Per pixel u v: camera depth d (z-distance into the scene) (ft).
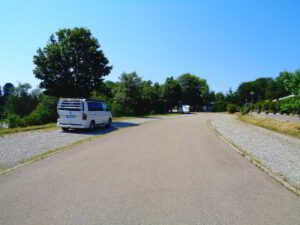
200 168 28.86
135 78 134.21
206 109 362.12
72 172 26.11
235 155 36.65
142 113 153.58
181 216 16.76
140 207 17.98
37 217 16.17
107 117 70.28
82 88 92.12
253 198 20.20
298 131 62.03
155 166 29.25
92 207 17.80
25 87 247.09
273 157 35.78
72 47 90.17
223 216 16.92
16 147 38.14
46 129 62.59
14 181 22.94
